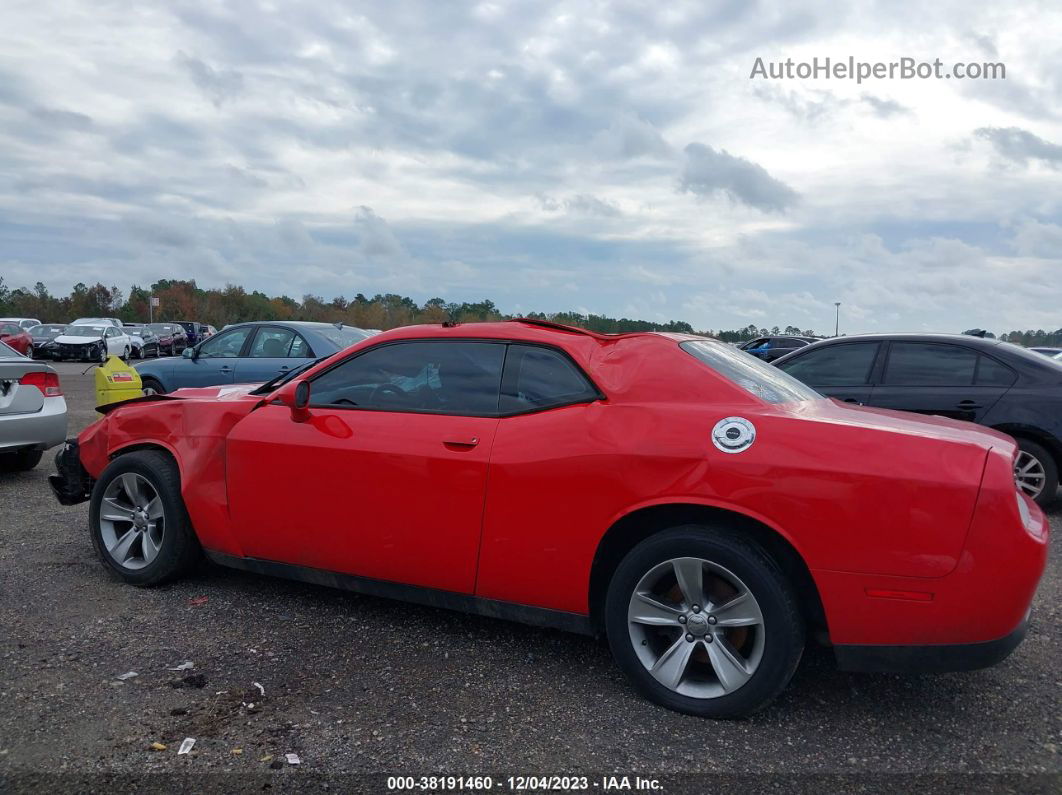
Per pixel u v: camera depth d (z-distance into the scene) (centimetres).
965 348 676
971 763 280
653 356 347
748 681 301
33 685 329
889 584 285
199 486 428
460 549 354
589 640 388
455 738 293
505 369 366
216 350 1067
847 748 290
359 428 382
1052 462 635
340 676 343
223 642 377
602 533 323
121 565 454
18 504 646
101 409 489
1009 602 279
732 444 306
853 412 352
